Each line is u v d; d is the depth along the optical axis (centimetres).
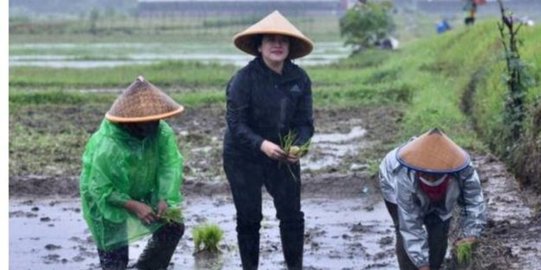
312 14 14238
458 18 12206
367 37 7300
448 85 3759
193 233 1602
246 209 1395
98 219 1362
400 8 13950
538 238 1591
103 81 5106
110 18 14150
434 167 1237
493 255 1473
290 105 1371
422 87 3841
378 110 3656
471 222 1269
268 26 1345
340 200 2016
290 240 1422
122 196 1348
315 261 1518
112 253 1373
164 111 1341
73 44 9819
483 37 4194
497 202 1844
